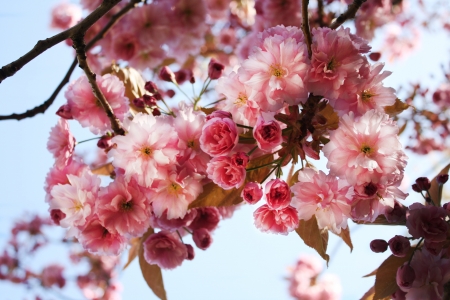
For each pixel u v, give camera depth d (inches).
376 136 33.2
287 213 34.1
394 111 37.4
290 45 33.6
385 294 36.0
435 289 35.4
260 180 35.2
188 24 46.8
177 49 47.6
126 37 45.7
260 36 34.9
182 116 34.7
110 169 40.1
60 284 85.2
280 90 33.7
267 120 33.8
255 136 33.5
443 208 35.7
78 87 38.0
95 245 36.3
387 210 35.6
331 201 33.9
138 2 45.3
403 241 35.5
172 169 34.7
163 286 39.6
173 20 46.4
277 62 33.7
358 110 34.0
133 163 34.5
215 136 33.9
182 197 35.3
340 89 33.9
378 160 33.2
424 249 35.7
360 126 33.3
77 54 36.2
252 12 65.2
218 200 35.4
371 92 34.3
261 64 33.8
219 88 34.8
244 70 33.9
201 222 39.4
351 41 33.7
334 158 33.3
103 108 37.7
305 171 34.1
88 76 36.6
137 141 34.5
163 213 37.1
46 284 85.2
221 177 33.9
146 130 34.5
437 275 35.5
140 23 45.9
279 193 33.8
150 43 46.0
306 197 34.0
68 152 37.9
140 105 38.7
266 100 33.8
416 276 35.6
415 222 35.3
